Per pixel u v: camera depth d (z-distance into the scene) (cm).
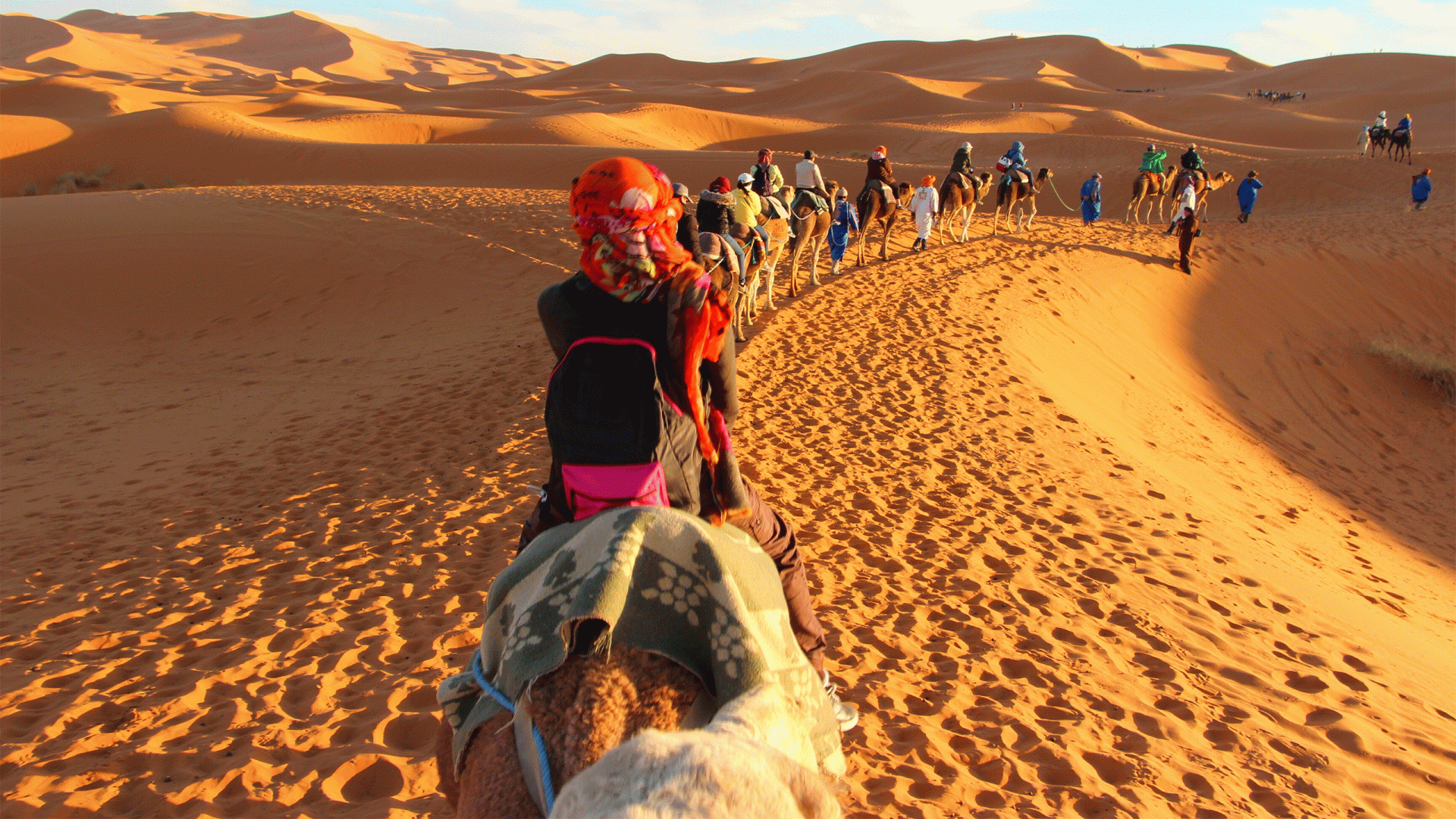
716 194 1016
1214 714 574
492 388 1373
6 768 482
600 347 217
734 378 231
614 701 176
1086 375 1515
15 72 14638
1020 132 7231
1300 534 1112
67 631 675
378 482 987
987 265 2017
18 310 1928
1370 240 2692
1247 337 2048
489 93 10825
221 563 788
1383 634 783
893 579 715
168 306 1966
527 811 169
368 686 561
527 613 189
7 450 1284
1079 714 552
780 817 122
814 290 1691
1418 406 1934
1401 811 500
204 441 1272
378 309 1928
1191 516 963
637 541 192
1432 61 11769
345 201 2628
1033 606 691
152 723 523
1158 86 14750
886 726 521
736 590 196
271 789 458
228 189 2953
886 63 16650
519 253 2175
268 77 17950
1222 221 3072
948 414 1134
